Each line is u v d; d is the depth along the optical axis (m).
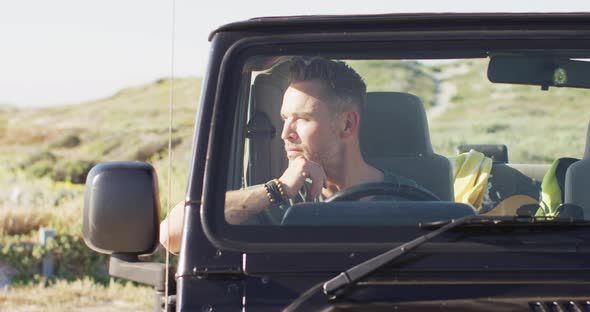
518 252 3.82
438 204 4.10
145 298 16.16
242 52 4.16
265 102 4.33
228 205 3.98
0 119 50.38
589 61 4.47
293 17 4.20
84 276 17.23
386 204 4.09
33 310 15.35
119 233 3.99
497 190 5.21
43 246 17.80
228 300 3.80
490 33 4.16
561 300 3.76
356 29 4.18
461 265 3.80
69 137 47.00
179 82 52.09
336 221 3.98
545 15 4.16
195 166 4.02
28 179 28.80
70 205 20.95
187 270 3.86
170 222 4.76
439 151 5.84
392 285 3.77
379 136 4.66
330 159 4.37
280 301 3.78
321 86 4.39
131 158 41.94
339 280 3.72
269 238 3.89
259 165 4.32
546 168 5.38
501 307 3.74
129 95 55.91
